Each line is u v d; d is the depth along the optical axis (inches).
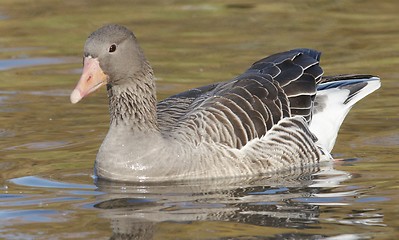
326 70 832.3
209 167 565.6
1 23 1024.2
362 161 600.1
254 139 585.6
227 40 949.8
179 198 520.4
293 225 463.2
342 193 524.4
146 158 558.6
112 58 559.8
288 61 639.1
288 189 538.6
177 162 559.2
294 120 609.9
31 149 633.0
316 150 614.9
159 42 949.8
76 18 1041.5
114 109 574.6
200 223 469.4
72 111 737.6
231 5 1107.3
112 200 518.0
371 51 896.3
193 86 789.9
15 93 791.1
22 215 491.2
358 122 695.1
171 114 601.9
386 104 736.3
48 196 528.4
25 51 925.8
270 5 1109.1
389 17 1038.4
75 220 479.5
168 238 445.7
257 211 490.0
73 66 874.8
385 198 509.7
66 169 587.2
